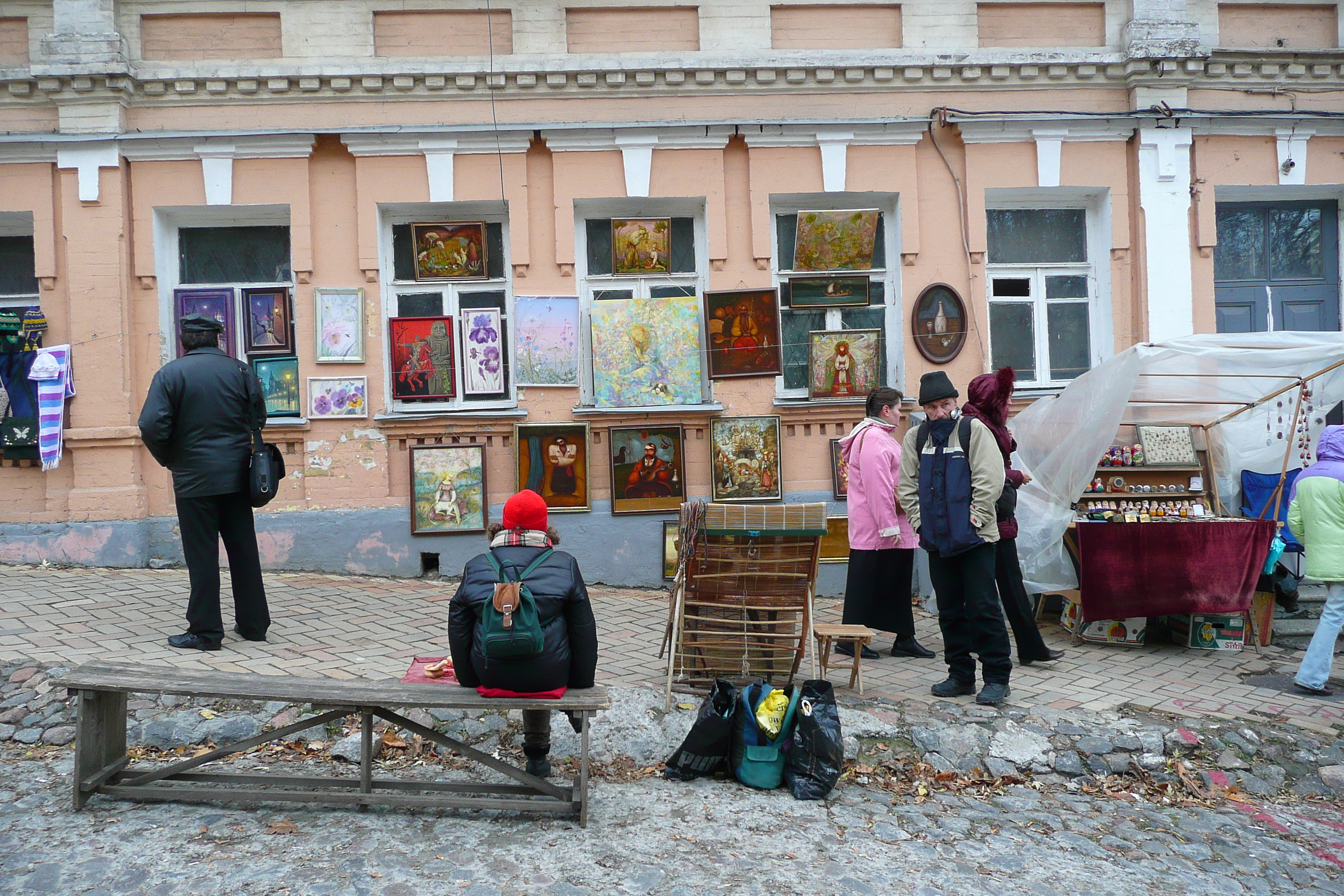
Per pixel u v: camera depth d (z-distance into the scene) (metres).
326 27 8.05
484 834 3.77
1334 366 6.79
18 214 8.03
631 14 8.27
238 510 5.83
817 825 4.00
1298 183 8.53
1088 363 8.72
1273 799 4.59
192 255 8.31
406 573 8.02
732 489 8.15
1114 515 6.88
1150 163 8.38
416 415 8.01
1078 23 8.47
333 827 3.80
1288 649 6.76
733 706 4.51
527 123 8.05
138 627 6.04
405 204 8.13
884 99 8.31
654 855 3.63
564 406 8.17
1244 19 8.59
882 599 6.07
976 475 5.12
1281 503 7.31
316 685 3.98
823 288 8.41
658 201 8.30
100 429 7.78
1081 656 6.37
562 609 3.89
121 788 3.98
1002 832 4.07
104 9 7.82
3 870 3.34
